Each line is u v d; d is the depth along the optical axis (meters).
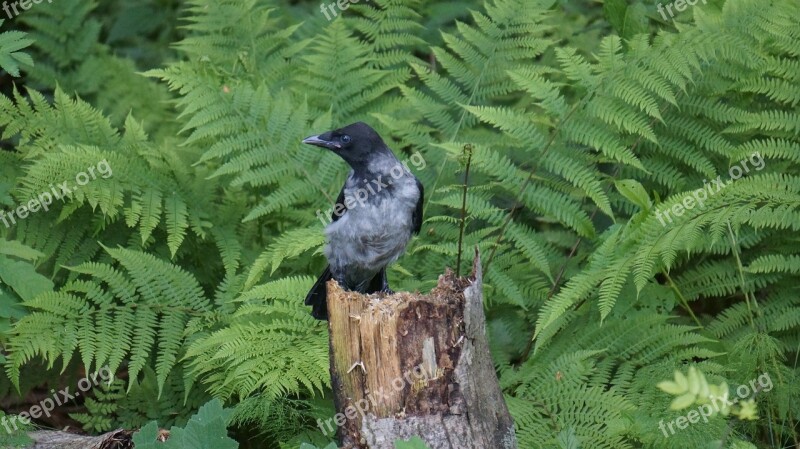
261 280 11.21
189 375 9.94
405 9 13.23
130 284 10.41
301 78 12.60
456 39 12.42
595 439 8.87
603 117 10.75
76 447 8.71
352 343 7.34
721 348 10.34
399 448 6.36
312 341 9.72
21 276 10.05
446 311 7.25
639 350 10.02
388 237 10.13
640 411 8.76
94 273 10.38
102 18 17.27
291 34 14.12
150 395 10.56
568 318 10.56
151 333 10.12
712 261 11.02
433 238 11.56
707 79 11.50
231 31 13.22
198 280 11.66
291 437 9.59
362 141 10.09
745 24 11.16
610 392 9.29
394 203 10.07
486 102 12.20
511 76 11.12
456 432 7.23
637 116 10.74
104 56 14.61
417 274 11.38
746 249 11.16
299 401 9.56
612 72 11.00
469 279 7.48
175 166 11.38
